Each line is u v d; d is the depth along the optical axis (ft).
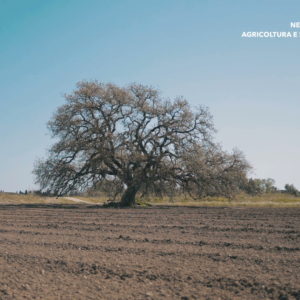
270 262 39.91
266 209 122.83
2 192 248.32
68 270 38.81
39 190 154.40
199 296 31.09
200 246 49.37
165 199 225.97
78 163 152.97
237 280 34.09
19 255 44.98
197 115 153.48
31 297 31.45
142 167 150.82
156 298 30.94
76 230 67.36
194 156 148.25
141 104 152.35
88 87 151.64
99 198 265.34
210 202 189.88
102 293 32.27
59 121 150.10
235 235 58.65
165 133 151.12
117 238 56.70
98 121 152.46
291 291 31.01
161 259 42.16
